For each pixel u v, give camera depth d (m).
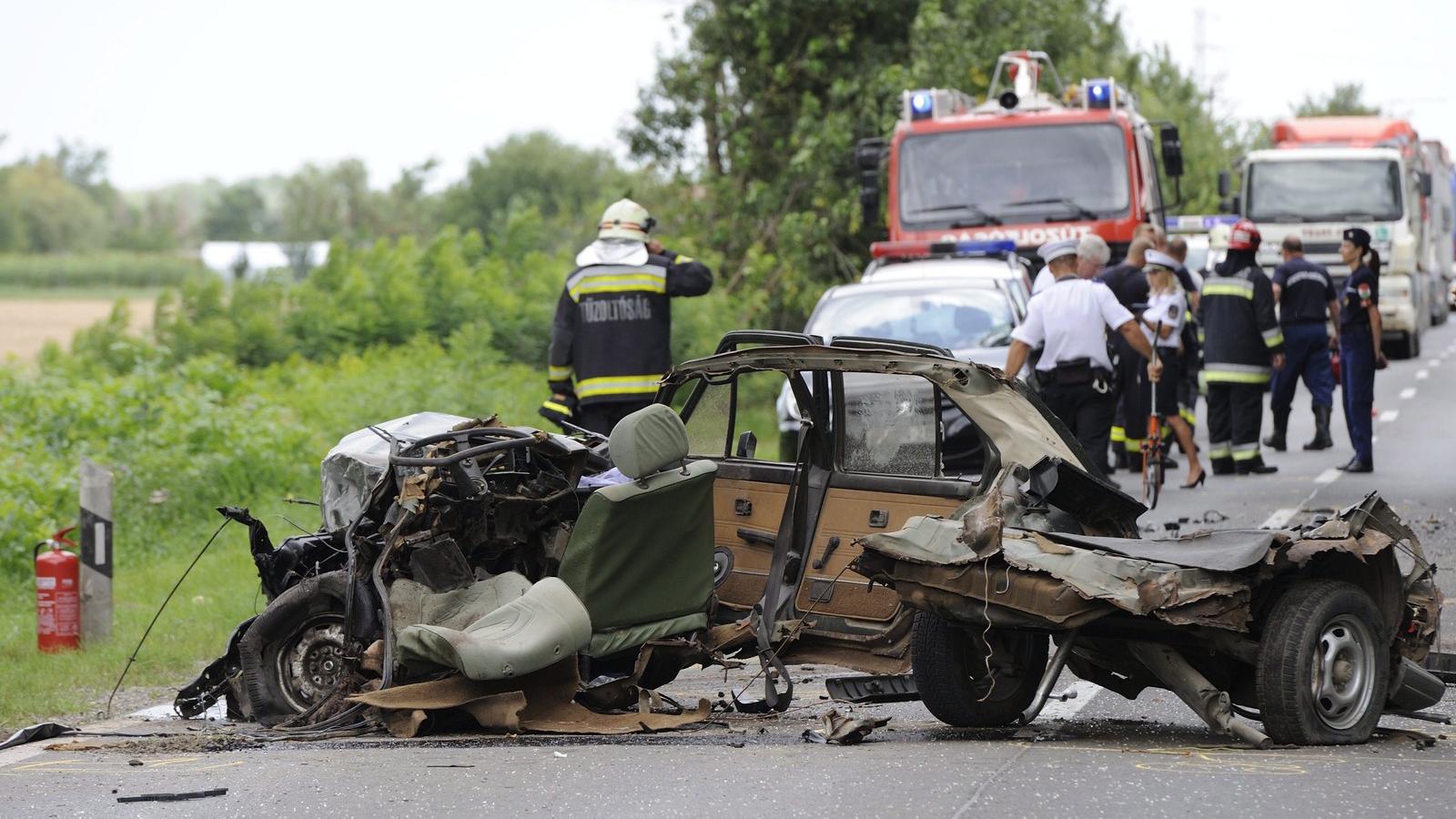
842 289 32.19
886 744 13.34
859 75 53.72
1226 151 93.50
